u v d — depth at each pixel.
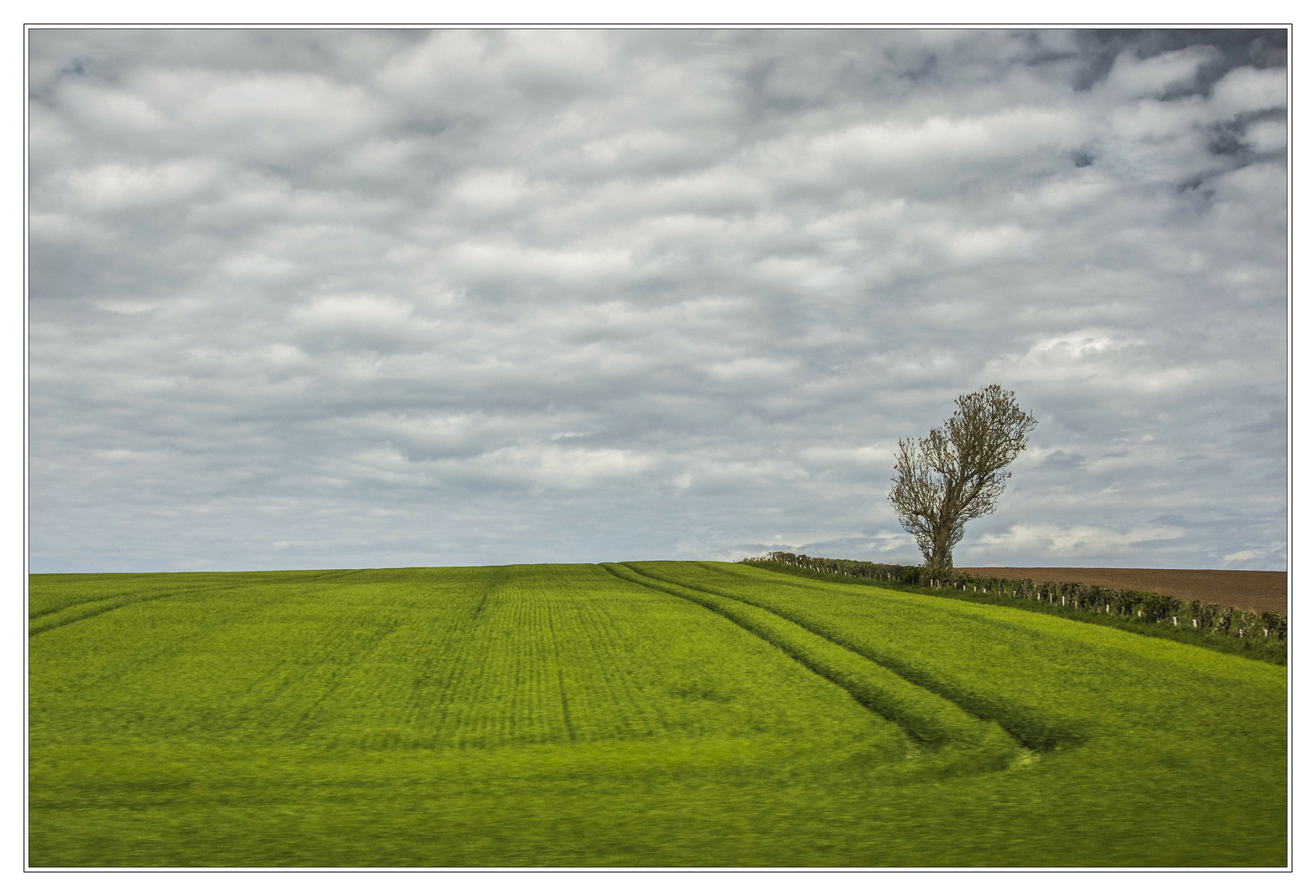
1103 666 35.66
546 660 37.31
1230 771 21.73
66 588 61.66
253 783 21.30
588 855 15.57
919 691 31.42
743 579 78.12
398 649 39.72
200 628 43.91
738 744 25.20
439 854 15.66
